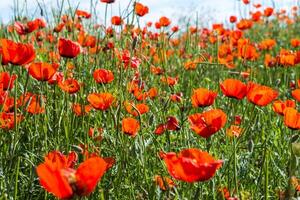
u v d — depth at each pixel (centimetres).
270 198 190
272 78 326
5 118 189
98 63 269
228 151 197
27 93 212
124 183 190
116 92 220
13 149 178
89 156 174
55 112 219
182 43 462
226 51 344
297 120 178
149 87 273
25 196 183
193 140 207
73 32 278
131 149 184
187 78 313
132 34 276
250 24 388
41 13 279
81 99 205
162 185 172
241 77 307
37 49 303
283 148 212
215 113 163
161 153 186
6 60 174
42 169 116
